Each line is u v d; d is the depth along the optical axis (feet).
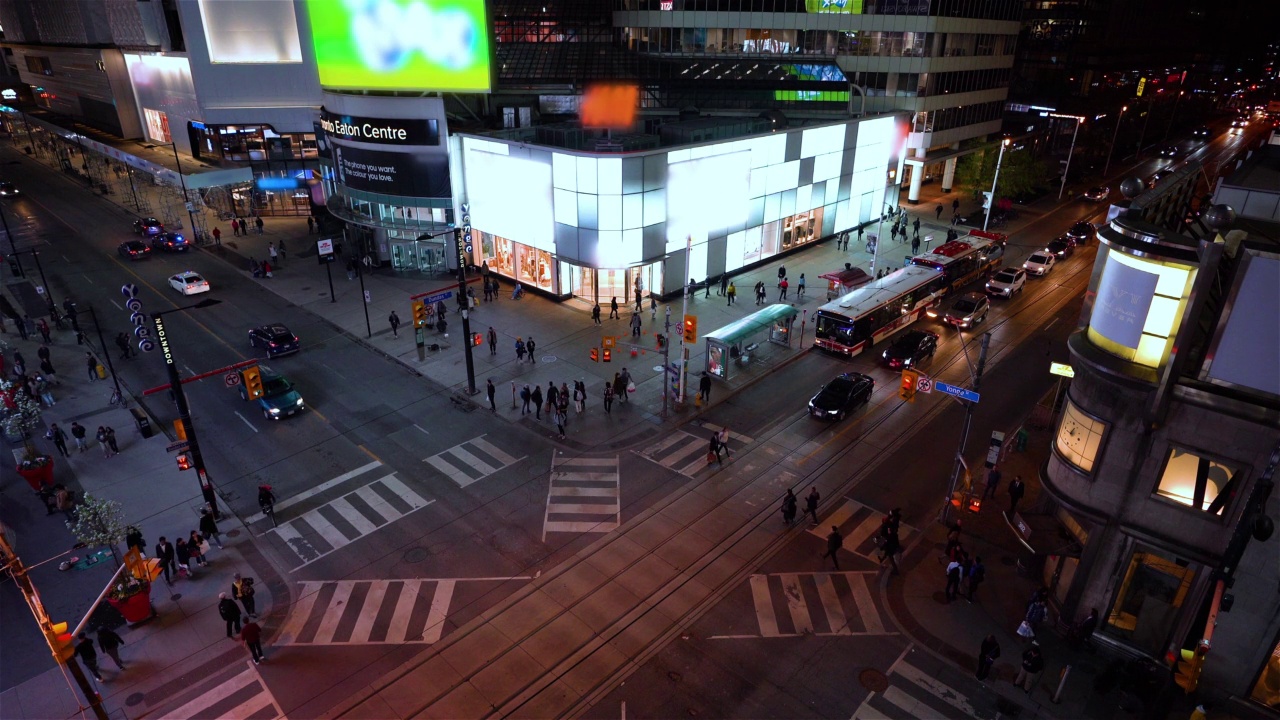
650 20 253.03
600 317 150.82
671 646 71.26
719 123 172.65
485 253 177.47
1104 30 341.41
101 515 75.20
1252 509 50.06
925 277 152.46
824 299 162.20
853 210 210.38
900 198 262.26
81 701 65.67
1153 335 61.05
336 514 91.20
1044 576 79.10
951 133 260.01
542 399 116.98
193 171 215.51
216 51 215.92
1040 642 71.77
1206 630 49.80
